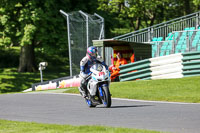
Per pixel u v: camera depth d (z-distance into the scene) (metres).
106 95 36.09
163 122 26.83
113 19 145.38
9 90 116.12
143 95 48.06
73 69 76.50
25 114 34.66
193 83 56.38
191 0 168.75
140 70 69.00
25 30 114.31
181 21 93.50
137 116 30.47
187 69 64.62
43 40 121.00
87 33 79.06
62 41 120.50
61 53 173.25
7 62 151.75
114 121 28.03
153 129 23.83
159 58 67.88
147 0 151.62
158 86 56.12
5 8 116.25
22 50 137.00
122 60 76.69
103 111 34.53
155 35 100.44
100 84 36.75
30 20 115.81
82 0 132.50
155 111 33.56
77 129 22.81
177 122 26.62
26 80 126.38
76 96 51.38
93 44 74.94
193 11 180.62
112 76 71.25
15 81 124.25
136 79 69.44
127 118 29.45
